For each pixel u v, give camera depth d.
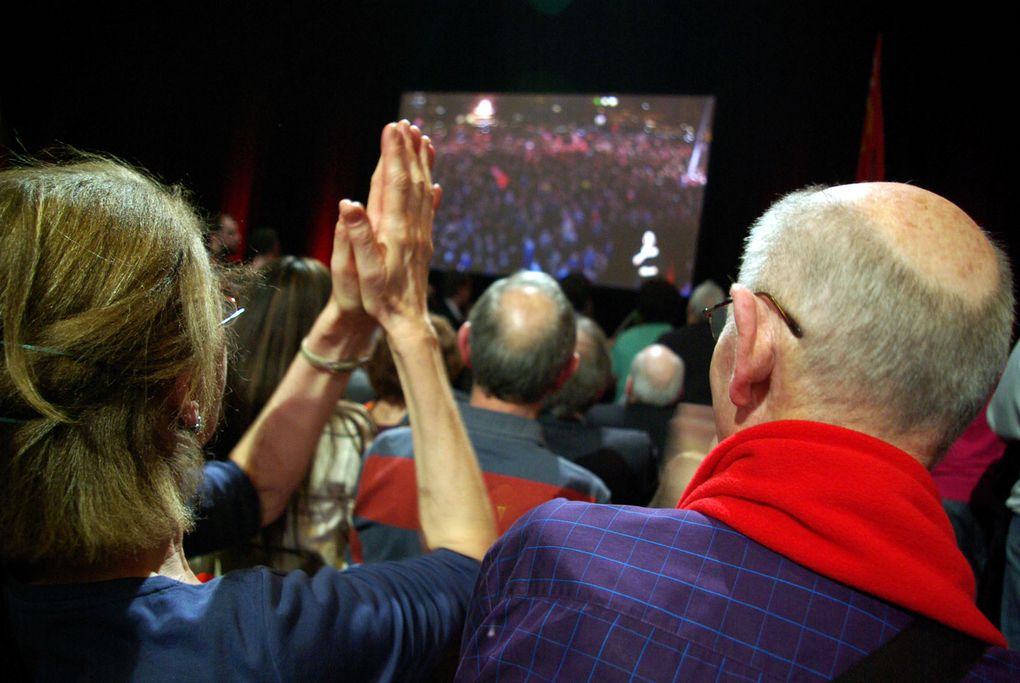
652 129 7.10
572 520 0.63
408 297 0.78
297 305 1.25
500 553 0.65
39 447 0.54
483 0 7.45
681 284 7.08
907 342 0.56
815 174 6.45
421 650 0.65
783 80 6.57
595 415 2.42
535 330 1.31
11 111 6.56
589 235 7.33
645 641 0.55
